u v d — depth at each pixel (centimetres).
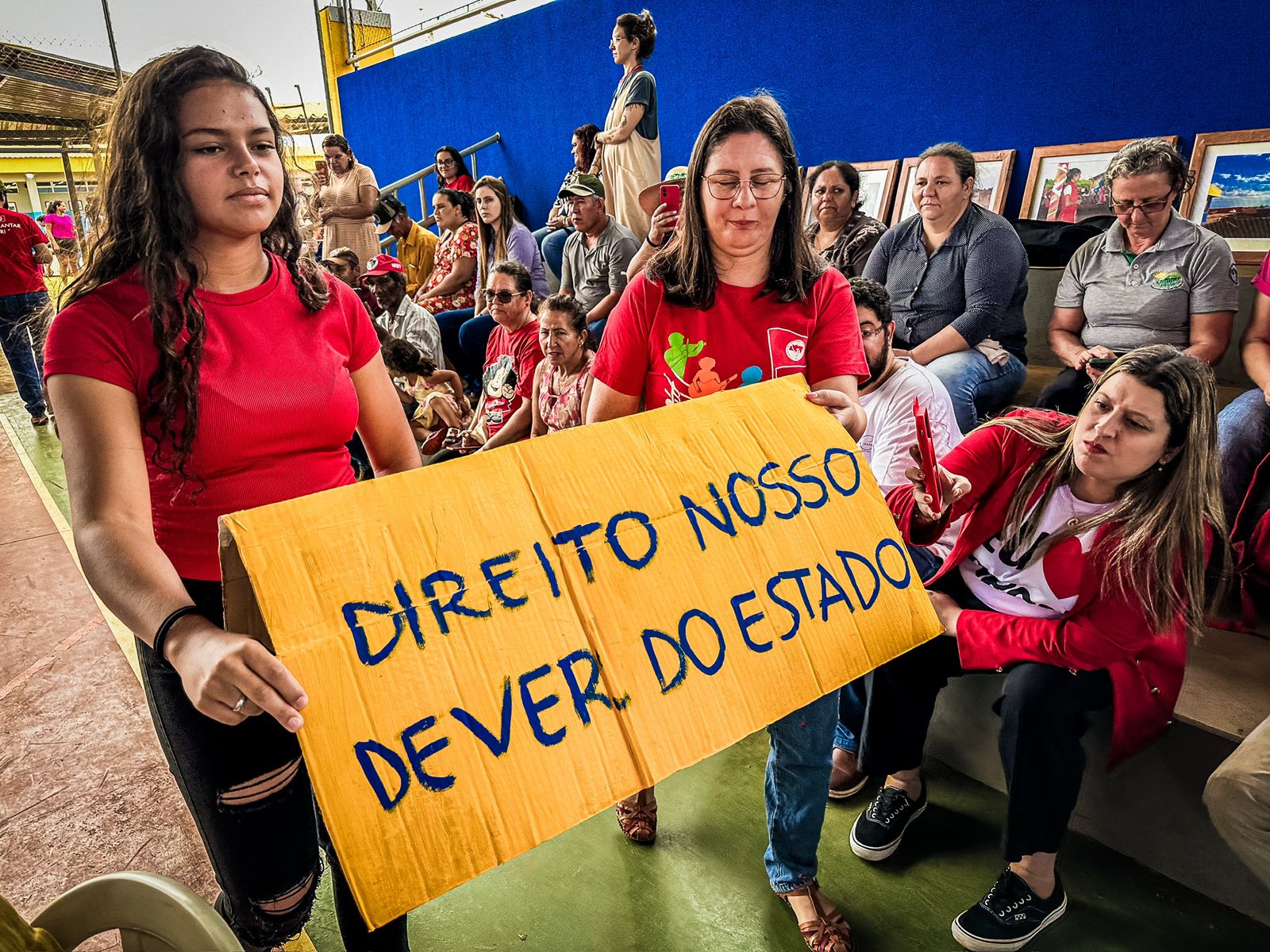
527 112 657
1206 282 242
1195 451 149
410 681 97
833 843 199
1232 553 199
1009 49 359
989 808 208
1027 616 178
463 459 111
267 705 81
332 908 187
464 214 539
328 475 121
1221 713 174
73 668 275
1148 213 247
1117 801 190
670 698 112
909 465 217
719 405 134
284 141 116
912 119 403
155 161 101
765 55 460
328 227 595
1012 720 165
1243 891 173
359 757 92
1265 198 290
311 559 96
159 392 104
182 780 113
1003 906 168
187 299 103
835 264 347
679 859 194
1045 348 324
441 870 93
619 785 105
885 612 133
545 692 104
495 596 105
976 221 287
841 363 152
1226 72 299
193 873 186
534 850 199
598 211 394
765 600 123
